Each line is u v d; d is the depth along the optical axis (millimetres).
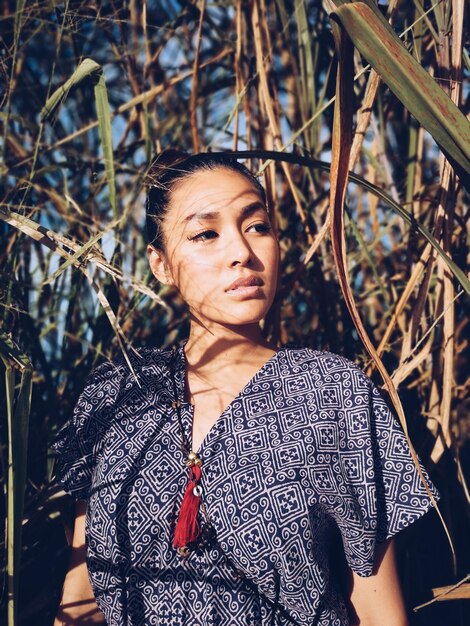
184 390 848
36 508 958
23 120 1125
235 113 1077
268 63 1170
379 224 1231
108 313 769
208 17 1189
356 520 788
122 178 1251
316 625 784
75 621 888
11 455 724
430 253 962
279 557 760
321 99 1084
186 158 895
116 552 802
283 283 1192
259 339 865
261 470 771
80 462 866
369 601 818
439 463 1028
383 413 812
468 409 1239
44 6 1120
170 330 1218
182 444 802
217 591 775
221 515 767
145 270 1240
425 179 1239
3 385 1016
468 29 939
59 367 1194
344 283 746
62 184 1277
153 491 792
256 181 876
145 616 793
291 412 794
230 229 816
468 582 993
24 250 1148
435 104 689
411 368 979
